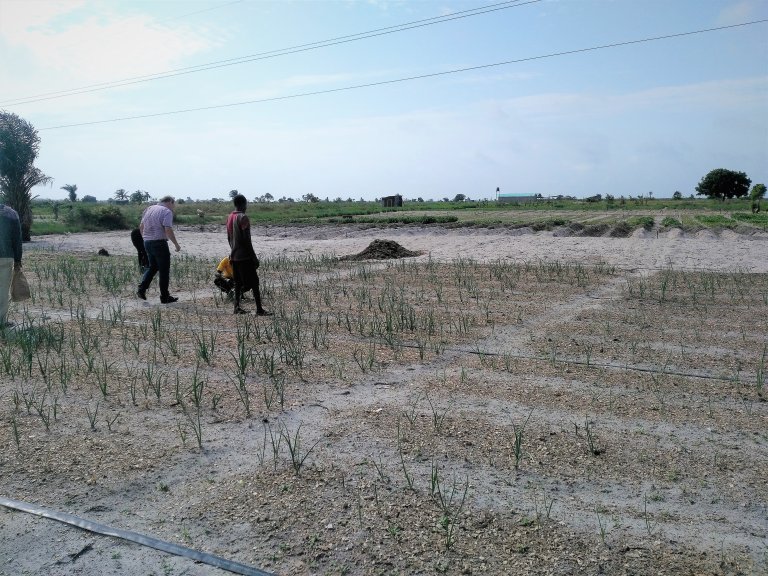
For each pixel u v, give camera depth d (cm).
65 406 560
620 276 1348
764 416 520
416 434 484
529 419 514
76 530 360
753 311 959
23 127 2802
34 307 1087
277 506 379
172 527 360
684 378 625
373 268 1556
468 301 1073
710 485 400
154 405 561
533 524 356
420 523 357
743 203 7381
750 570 313
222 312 1015
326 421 516
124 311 1030
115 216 3884
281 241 2627
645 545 335
